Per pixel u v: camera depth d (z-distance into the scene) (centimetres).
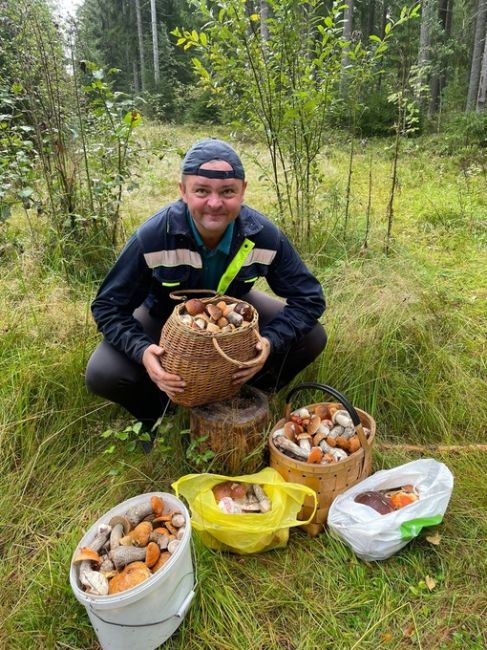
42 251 363
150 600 139
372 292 309
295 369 237
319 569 172
